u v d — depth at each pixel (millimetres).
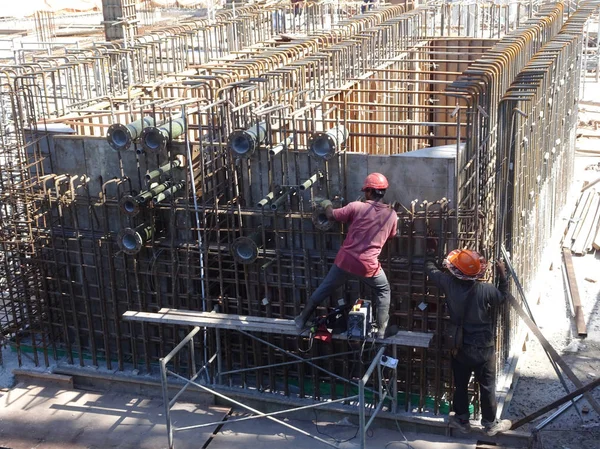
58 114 11188
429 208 8398
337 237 8898
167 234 9562
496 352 9062
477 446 8383
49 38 24875
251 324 8617
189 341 9086
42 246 9828
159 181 9180
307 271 8883
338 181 8766
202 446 8562
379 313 8117
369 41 14180
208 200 9414
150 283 9641
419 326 8805
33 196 9633
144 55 15023
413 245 8578
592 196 15633
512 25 22328
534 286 11680
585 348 10562
